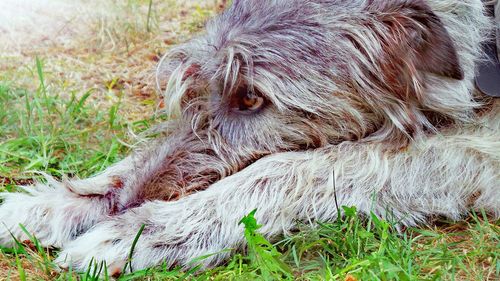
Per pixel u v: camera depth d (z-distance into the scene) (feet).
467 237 2.84
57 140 3.53
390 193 2.89
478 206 2.96
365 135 2.97
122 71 4.25
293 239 2.74
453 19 2.96
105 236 2.71
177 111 2.98
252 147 2.91
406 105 2.88
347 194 2.87
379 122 2.95
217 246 2.74
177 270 2.67
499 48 2.95
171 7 4.90
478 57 2.98
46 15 4.71
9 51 4.38
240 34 2.89
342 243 2.71
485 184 2.95
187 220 2.74
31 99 3.91
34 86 4.04
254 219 2.61
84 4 4.78
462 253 2.72
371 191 2.88
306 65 2.84
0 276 2.65
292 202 2.83
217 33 2.97
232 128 2.91
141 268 2.68
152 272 2.63
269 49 2.85
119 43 4.51
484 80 2.96
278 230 2.81
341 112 2.89
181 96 2.96
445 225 2.94
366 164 2.90
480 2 3.02
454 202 2.93
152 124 3.65
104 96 4.00
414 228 2.86
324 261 2.64
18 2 4.79
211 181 2.89
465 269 2.61
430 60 2.82
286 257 2.70
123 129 3.66
